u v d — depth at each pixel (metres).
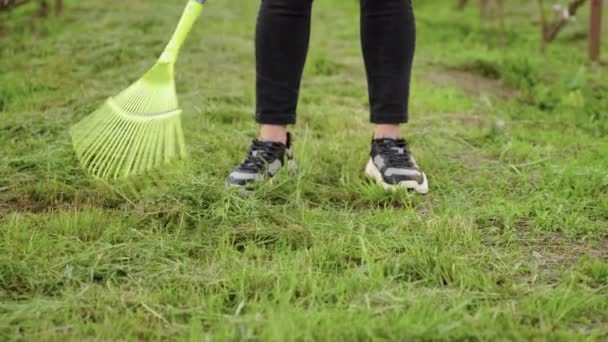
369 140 2.88
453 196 2.42
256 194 2.35
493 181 2.57
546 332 1.59
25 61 3.85
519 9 5.51
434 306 1.68
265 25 2.39
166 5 4.96
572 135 3.10
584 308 1.72
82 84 3.50
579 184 2.44
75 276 1.83
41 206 2.33
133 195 2.35
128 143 2.18
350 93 3.57
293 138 2.90
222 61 3.90
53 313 1.67
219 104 3.25
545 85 3.80
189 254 2.00
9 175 2.52
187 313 1.68
